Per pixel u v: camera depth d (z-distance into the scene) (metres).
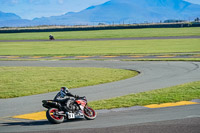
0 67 65.81
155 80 42.62
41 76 49.94
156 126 19.02
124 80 43.75
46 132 18.48
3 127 20.58
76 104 21.75
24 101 30.70
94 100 30.05
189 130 17.80
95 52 97.69
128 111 24.69
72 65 66.44
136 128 18.69
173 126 18.86
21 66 66.94
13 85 41.41
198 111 23.56
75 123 21.12
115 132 17.86
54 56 90.12
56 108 21.23
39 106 28.09
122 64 65.50
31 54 98.94
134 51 96.56
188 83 38.25
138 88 36.41
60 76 49.38
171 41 135.88
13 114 25.16
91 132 18.02
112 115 23.45
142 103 27.48
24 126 20.70
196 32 190.38
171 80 42.12
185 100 28.50
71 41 160.62
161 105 26.61
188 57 75.25
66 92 21.38
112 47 116.19
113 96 31.80
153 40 146.00
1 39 198.50
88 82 42.44
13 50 118.56
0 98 32.97
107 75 49.59
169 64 62.34
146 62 67.56
